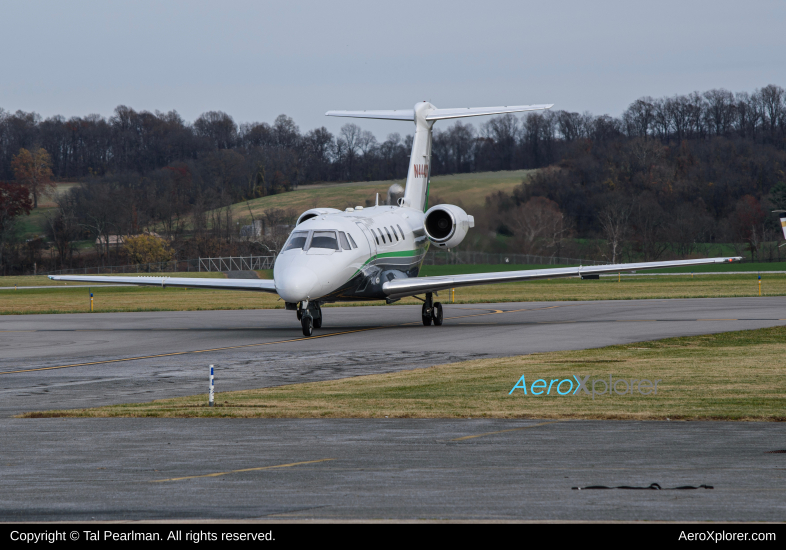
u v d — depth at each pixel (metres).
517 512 19.00
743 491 20.69
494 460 24.59
